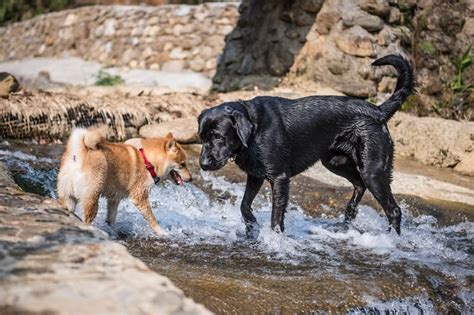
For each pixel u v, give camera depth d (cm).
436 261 572
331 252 585
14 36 1789
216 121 562
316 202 735
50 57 1645
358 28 1079
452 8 1115
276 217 599
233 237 618
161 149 619
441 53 1108
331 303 456
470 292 521
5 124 823
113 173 575
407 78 647
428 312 491
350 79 1066
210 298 429
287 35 1155
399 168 886
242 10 1250
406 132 955
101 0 1880
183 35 1441
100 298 317
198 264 523
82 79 1420
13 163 743
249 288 459
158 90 1204
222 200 740
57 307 304
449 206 743
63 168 545
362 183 668
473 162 881
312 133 611
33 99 869
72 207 552
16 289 324
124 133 895
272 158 587
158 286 336
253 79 1162
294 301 447
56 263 362
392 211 632
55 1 1944
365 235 638
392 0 1109
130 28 1516
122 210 688
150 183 612
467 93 1075
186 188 755
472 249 627
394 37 1101
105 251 386
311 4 1123
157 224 618
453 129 908
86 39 1597
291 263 542
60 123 859
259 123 582
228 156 569
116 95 1059
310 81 1105
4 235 406
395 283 503
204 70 1406
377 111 640
